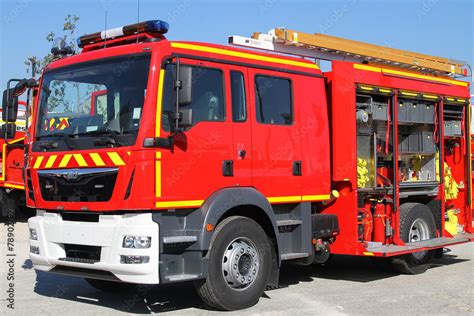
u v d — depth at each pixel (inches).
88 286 340.2
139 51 264.7
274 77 308.7
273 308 282.7
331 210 346.9
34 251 287.7
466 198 442.9
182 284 344.5
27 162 298.8
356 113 349.1
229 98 284.4
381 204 369.4
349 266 418.9
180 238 258.5
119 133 258.5
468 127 445.1
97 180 260.5
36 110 298.7
